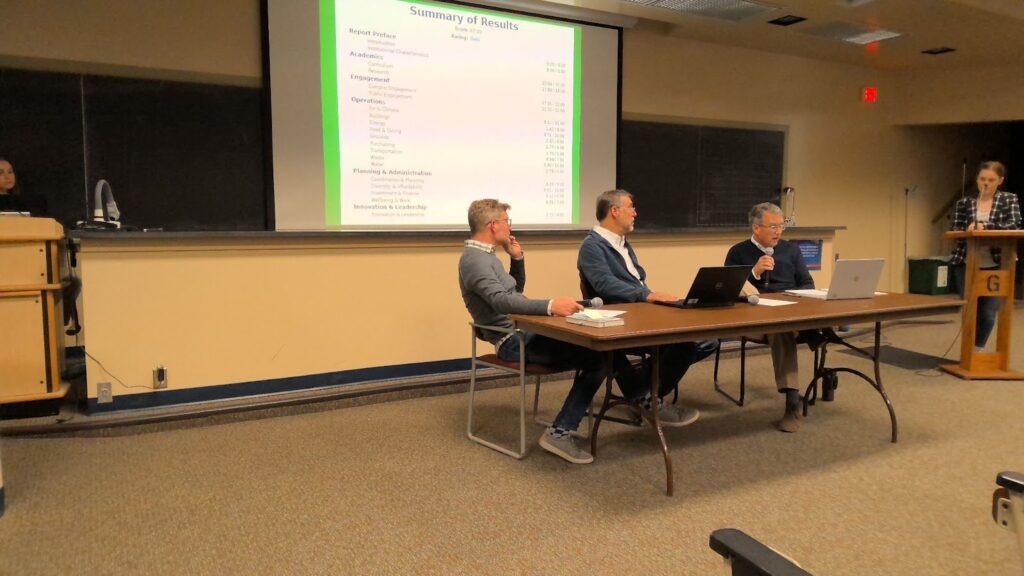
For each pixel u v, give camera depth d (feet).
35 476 7.70
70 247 10.12
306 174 12.42
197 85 12.42
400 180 13.10
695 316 7.47
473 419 9.98
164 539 6.16
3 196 10.96
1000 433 9.26
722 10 15.11
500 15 13.87
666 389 9.39
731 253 10.98
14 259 8.87
